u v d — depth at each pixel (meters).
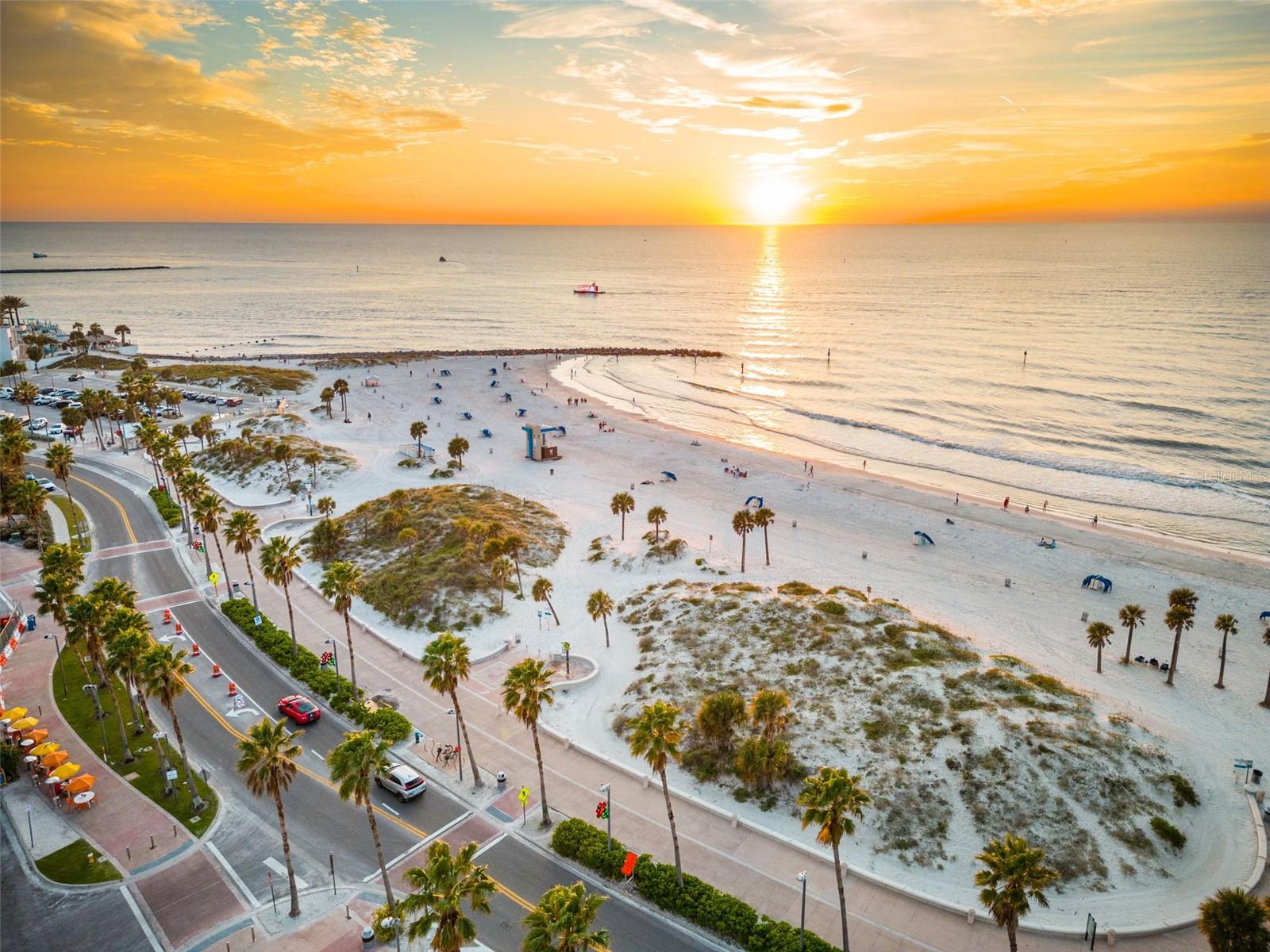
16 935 39.62
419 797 50.78
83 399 136.38
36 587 79.94
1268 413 159.75
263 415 155.12
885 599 82.06
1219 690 67.44
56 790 50.00
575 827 46.34
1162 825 46.62
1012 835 46.00
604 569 90.44
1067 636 77.06
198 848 45.94
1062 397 179.12
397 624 75.56
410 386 194.25
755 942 38.59
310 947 38.91
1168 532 107.00
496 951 38.41
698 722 55.06
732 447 145.00
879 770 50.53
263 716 59.88
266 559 66.50
